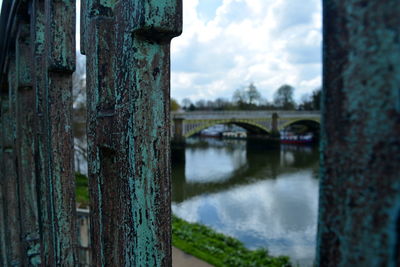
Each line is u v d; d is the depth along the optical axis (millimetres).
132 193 783
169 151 833
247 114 30500
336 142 377
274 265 7449
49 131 1265
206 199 15578
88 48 943
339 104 373
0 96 2221
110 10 913
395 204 324
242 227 11906
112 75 924
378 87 337
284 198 15422
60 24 1204
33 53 1405
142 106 780
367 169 346
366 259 347
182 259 7543
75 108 18469
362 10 350
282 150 33062
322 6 397
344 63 368
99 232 941
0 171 2340
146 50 779
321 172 395
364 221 349
